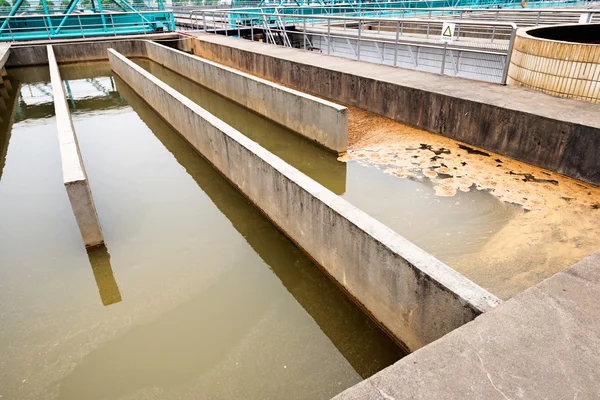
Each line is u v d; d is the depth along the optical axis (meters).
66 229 5.19
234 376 3.15
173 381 3.12
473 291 2.53
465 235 4.22
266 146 7.57
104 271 4.36
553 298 2.34
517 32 6.79
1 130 9.27
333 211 3.61
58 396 3.04
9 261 4.58
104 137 8.64
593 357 1.97
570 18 13.63
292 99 7.49
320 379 3.11
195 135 7.05
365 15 18.66
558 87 5.92
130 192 6.12
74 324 3.69
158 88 8.74
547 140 5.08
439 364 1.98
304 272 4.23
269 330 3.57
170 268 4.38
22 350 3.44
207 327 3.60
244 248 4.68
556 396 1.79
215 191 6.02
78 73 14.82
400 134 6.84
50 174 6.92
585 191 4.67
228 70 9.97
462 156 5.84
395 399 1.83
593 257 2.68
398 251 2.98
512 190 4.86
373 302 3.45
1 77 13.28
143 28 18.08
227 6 25.45
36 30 16.58
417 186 5.27
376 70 8.50
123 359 3.33
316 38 15.49
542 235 4.03
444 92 6.41
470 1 19.61
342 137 6.45
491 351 2.03
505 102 5.71
